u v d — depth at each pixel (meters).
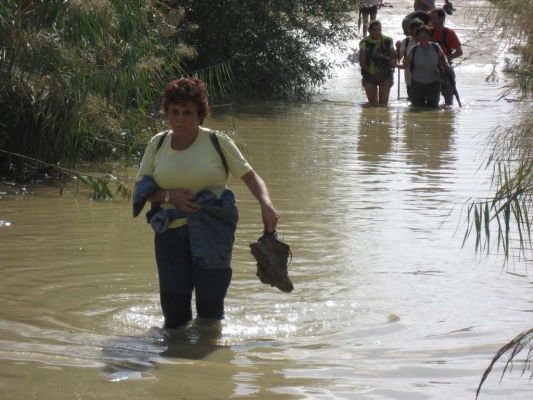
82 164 25.58
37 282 15.39
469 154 28.55
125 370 11.32
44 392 10.52
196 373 11.28
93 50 22.98
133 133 25.89
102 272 16.03
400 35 60.59
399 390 10.68
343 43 53.50
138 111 25.69
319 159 27.64
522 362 11.66
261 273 12.93
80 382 10.86
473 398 10.45
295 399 10.41
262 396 10.48
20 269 16.09
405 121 36.59
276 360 11.83
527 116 11.58
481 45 53.53
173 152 12.95
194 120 12.80
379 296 14.77
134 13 24.59
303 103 42.12
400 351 12.20
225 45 41.62
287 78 43.12
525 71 11.81
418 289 15.11
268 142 30.81
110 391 10.59
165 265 13.12
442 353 12.10
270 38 42.47
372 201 21.81
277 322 13.53
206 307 13.15
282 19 43.62
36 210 20.58
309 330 13.19
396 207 21.16
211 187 13.01
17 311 13.91
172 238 13.04
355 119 37.03
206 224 12.94
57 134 23.62
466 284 15.36
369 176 24.95
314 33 44.59
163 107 12.88
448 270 16.17
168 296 13.10
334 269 16.28
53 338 12.65
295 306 14.29
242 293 14.95
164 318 13.28
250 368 11.48
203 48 41.56
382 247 17.72
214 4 41.09
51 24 22.58
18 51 22.17
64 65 22.88
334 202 21.70
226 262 13.14
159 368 11.42
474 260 16.77
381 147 30.05
